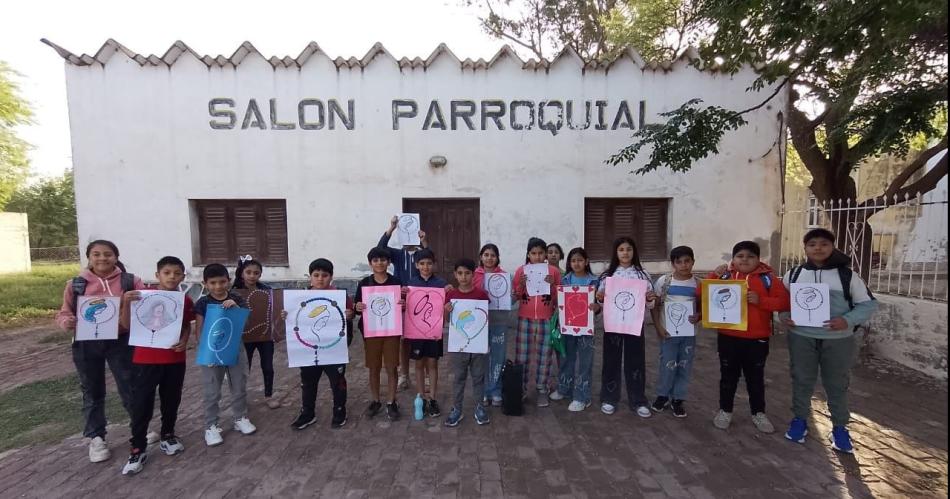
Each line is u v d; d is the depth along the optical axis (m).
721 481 3.10
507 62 7.35
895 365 5.44
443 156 7.37
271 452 3.56
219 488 3.08
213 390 3.68
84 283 3.37
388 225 7.40
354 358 6.21
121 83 6.96
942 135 6.11
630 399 4.20
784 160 7.70
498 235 7.52
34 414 4.41
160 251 7.16
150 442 3.73
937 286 5.27
